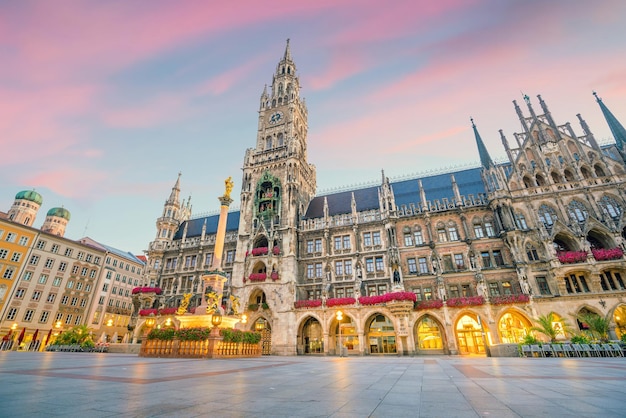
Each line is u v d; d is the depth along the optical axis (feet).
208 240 209.05
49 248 223.71
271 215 180.14
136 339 178.81
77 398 22.29
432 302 133.08
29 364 51.19
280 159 197.98
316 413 18.84
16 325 192.44
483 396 24.84
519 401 22.63
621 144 142.51
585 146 147.95
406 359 90.68
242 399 23.21
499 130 162.81
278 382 33.50
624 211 129.18
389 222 161.07
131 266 296.71
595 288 118.11
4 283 195.62
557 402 22.09
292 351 143.64
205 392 26.13
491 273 138.10
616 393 25.61
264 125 223.71
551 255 127.44
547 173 146.30
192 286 190.90
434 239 154.61
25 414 17.42
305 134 240.12
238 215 225.97
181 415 17.94
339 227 171.94
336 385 31.45
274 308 152.87
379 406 21.03
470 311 127.24
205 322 96.17
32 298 208.13
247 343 96.68
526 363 61.57
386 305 135.74
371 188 197.77
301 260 171.73
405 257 154.51
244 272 168.76
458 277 142.31
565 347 84.94
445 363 67.21
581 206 136.77
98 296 251.39
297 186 188.44
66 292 228.84
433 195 173.99
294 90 231.91
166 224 224.33
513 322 134.72
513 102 169.17
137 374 38.99
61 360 64.08
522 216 142.72
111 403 20.85
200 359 75.61
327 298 151.02
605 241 130.62
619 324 115.14
